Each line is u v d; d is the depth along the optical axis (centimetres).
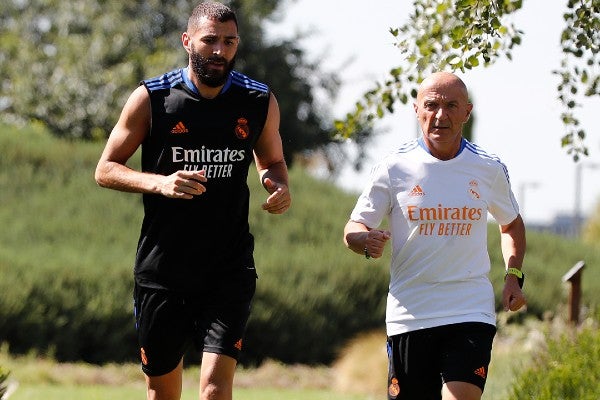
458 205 1820
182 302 1853
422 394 1859
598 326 3072
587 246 9175
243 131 1811
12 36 13250
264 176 1894
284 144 13250
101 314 5819
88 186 7525
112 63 12662
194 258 1827
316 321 6331
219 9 1762
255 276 1861
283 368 5812
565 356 2550
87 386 4722
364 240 1817
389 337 1870
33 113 12038
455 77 1827
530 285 7338
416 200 1828
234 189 1827
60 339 5712
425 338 1828
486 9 2091
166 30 13650
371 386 5028
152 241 1844
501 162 1869
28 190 7394
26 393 3925
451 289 1819
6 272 5872
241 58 13425
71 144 8206
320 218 7725
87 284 5984
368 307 6675
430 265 1819
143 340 1886
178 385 1955
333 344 6341
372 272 6775
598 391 2233
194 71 1777
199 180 1689
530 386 2402
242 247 1853
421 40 2242
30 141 8019
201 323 1844
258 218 7544
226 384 1792
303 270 6712
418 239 1830
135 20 13338
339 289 6644
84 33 13438
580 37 2212
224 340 1803
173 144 1798
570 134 2362
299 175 8531
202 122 1794
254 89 1828
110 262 6306
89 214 7188
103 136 12106
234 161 1816
